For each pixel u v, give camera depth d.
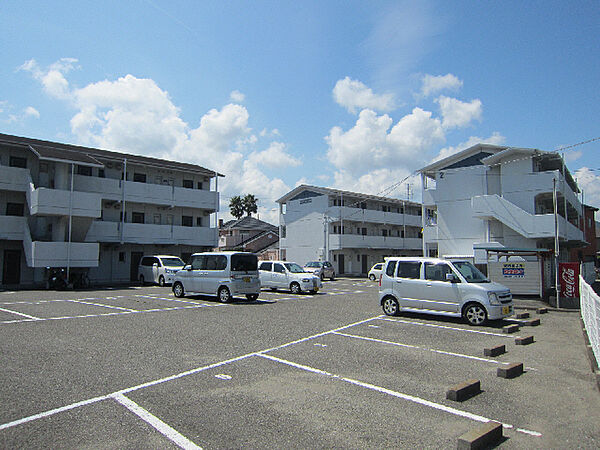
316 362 6.87
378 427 4.29
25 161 23.64
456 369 6.57
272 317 11.77
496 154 24.44
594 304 6.71
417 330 9.91
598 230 49.84
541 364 6.95
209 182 33.38
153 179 30.02
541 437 4.13
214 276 15.62
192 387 5.50
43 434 3.97
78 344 7.96
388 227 46.09
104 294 18.44
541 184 23.31
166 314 12.16
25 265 23.50
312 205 41.94
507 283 18.08
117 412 4.57
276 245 52.50
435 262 11.62
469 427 4.34
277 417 4.51
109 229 26.11
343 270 40.94
